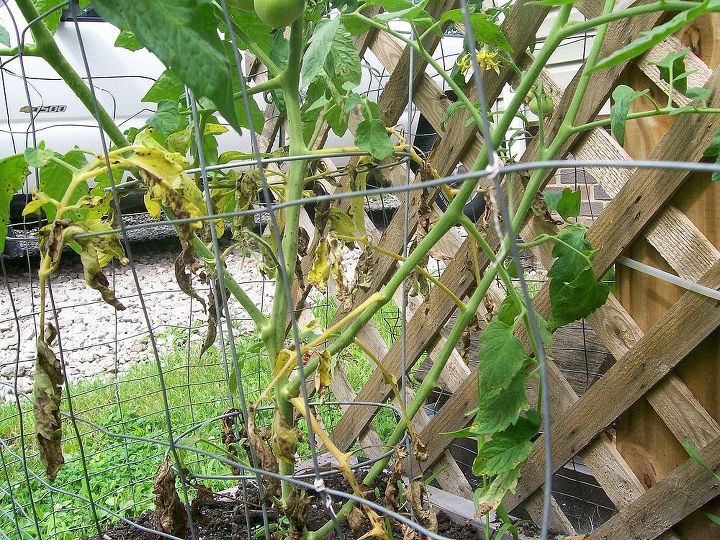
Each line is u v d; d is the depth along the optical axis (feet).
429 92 5.27
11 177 3.07
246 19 3.66
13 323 11.56
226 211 4.08
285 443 2.90
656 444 4.47
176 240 16.01
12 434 7.47
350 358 6.99
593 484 5.66
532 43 4.66
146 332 10.95
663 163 1.55
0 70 3.55
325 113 4.04
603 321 4.53
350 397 6.41
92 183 10.59
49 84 11.71
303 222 6.87
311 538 3.66
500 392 3.36
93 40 11.73
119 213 2.67
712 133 3.78
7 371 9.94
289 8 2.70
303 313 7.27
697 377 4.16
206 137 3.91
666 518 4.30
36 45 2.81
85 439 7.14
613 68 4.21
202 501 3.75
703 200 3.97
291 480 2.83
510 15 4.66
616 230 4.26
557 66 8.44
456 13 2.93
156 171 2.72
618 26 4.15
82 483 6.21
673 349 4.10
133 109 12.30
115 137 3.02
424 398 3.46
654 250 4.25
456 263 5.22
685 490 4.19
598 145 4.38
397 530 4.60
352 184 3.74
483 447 3.54
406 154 3.77
